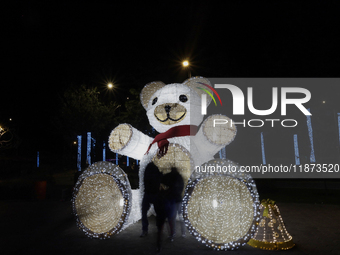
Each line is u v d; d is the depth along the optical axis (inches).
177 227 229.9
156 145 220.2
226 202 184.4
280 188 522.0
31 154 1126.4
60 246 189.9
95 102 731.4
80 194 209.6
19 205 346.9
